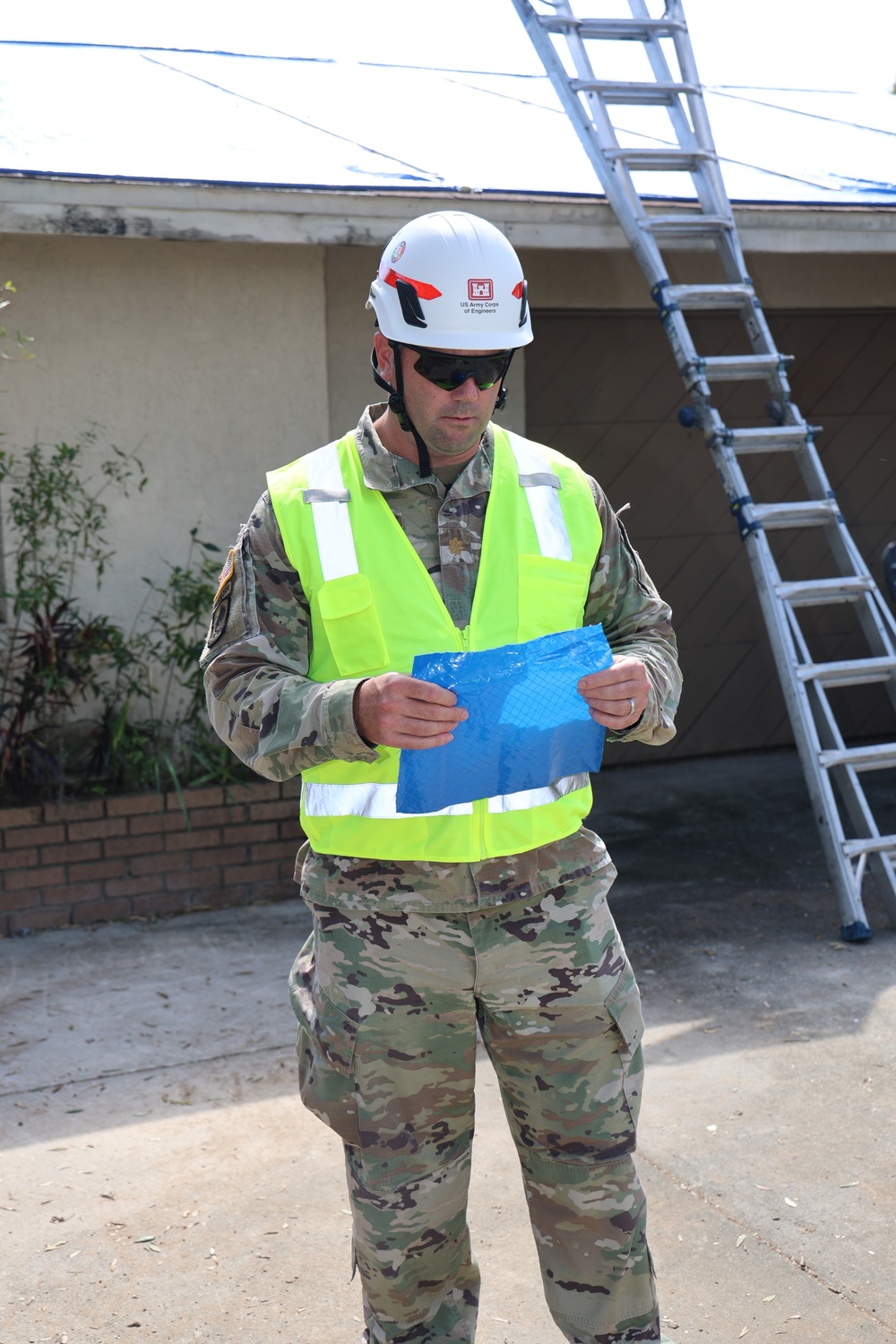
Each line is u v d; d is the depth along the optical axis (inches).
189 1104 150.9
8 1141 142.7
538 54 233.0
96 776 223.5
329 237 203.8
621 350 300.5
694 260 288.4
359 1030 83.5
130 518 226.5
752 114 328.8
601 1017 85.4
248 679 82.8
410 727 74.1
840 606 327.3
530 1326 108.9
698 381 211.3
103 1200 130.3
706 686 319.0
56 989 186.4
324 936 85.6
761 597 206.1
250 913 219.8
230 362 229.1
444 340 79.7
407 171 219.8
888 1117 141.6
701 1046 161.5
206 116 250.2
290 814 225.8
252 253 227.5
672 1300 111.7
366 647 84.3
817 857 240.5
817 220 230.8
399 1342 89.9
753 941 197.2
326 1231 124.3
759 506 208.5
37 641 213.3
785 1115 143.3
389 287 82.5
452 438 83.0
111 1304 113.3
